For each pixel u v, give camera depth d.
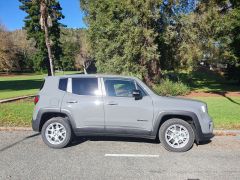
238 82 35.22
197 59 24.59
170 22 24.53
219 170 6.79
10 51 84.12
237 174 6.54
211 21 24.03
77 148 8.60
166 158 7.68
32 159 7.55
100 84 8.71
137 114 8.38
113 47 24.58
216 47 25.39
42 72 89.56
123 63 24.33
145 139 9.59
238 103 17.25
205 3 24.56
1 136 10.09
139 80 8.67
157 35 23.36
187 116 8.32
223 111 14.31
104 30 25.67
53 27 51.88
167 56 25.83
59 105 8.62
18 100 19.75
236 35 25.62
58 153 8.10
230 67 35.50
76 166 7.04
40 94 8.84
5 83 43.59
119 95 8.58
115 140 9.49
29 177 6.31
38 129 8.73
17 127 11.26
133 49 22.91
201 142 9.30
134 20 22.89
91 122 8.54
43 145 8.93
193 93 23.59
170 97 8.62
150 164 7.21
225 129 10.70
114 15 24.39
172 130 8.33
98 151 8.30
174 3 23.91
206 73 49.78
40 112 8.66
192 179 6.25
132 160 7.52
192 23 24.25
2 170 6.73
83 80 8.80
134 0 22.42
